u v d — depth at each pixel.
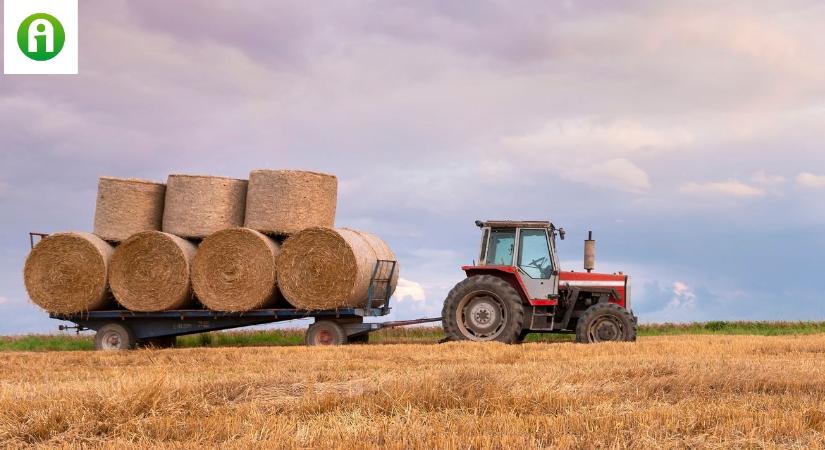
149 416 6.68
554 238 15.69
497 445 5.53
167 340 18.08
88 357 12.73
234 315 16.16
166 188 17.09
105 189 16.92
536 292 15.37
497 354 11.92
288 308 16.44
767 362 10.12
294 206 16.03
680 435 5.90
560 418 6.29
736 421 6.18
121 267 16.19
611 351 12.32
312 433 5.85
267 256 15.70
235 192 16.78
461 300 15.19
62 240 16.31
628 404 6.95
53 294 16.33
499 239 15.66
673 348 12.75
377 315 16.84
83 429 6.30
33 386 8.39
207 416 6.68
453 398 7.13
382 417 6.47
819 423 6.12
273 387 8.02
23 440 6.18
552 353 12.07
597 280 15.55
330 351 13.01
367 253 16.14
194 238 16.61
